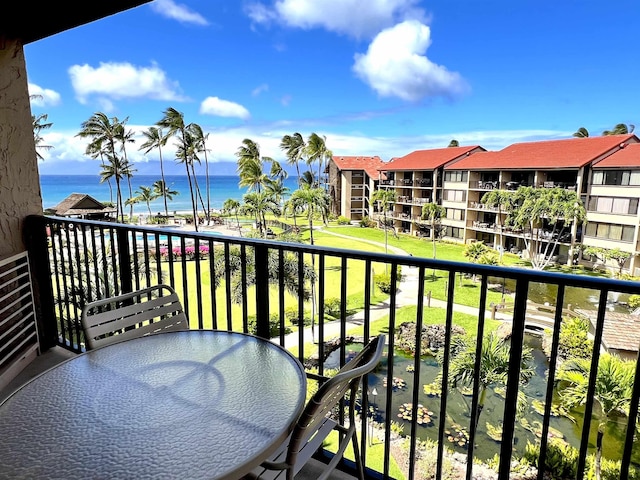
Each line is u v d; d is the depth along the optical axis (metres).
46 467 0.87
